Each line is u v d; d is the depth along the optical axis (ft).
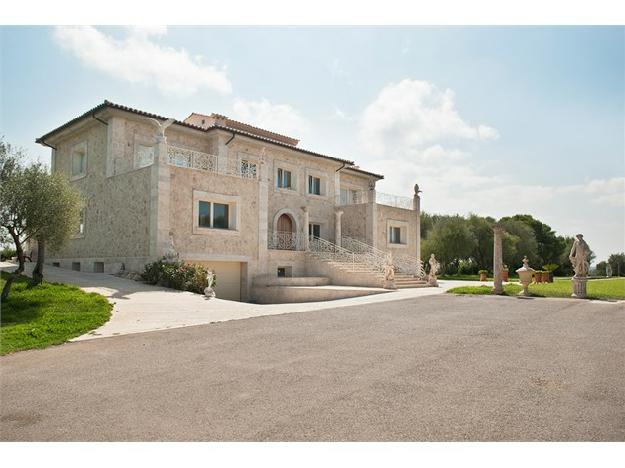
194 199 58.80
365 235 88.07
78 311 35.42
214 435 12.63
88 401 15.65
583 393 15.89
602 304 43.37
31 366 20.74
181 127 67.10
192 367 20.03
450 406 14.62
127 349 23.99
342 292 58.34
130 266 57.88
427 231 156.87
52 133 73.31
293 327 30.17
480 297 50.93
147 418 13.94
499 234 56.39
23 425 13.57
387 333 27.68
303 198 85.30
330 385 17.02
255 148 76.43
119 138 62.69
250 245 65.87
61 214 42.09
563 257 185.68
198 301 43.27
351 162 91.86
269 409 14.55
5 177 40.09
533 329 28.94
